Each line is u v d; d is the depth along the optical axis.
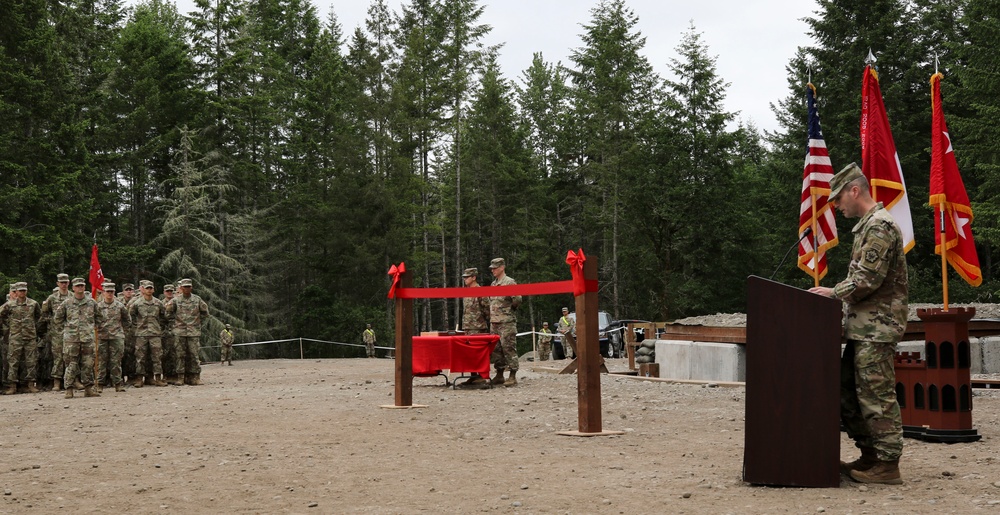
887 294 6.22
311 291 56.47
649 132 54.97
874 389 6.21
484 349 15.48
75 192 40.19
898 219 11.76
